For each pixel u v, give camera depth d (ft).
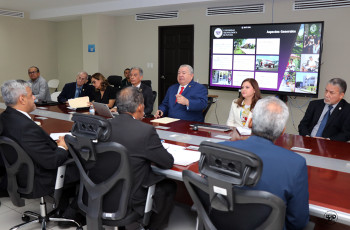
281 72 16.70
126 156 4.86
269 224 3.54
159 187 5.98
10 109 6.48
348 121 9.11
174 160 6.12
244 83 9.69
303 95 16.17
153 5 19.20
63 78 28.84
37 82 17.37
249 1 17.35
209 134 8.39
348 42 15.53
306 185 3.91
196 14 19.97
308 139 8.11
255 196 3.40
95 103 10.77
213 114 20.17
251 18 17.98
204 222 4.12
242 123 9.92
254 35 17.22
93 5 21.94
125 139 5.37
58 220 7.28
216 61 18.83
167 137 8.01
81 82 14.85
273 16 17.29
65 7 23.49
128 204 5.41
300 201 3.90
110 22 23.81
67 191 7.74
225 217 3.95
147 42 22.61
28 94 6.64
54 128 8.91
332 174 5.53
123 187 5.14
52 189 6.72
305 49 15.80
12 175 6.41
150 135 5.47
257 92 9.64
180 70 11.10
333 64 16.08
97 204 5.23
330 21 15.81
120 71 24.52
